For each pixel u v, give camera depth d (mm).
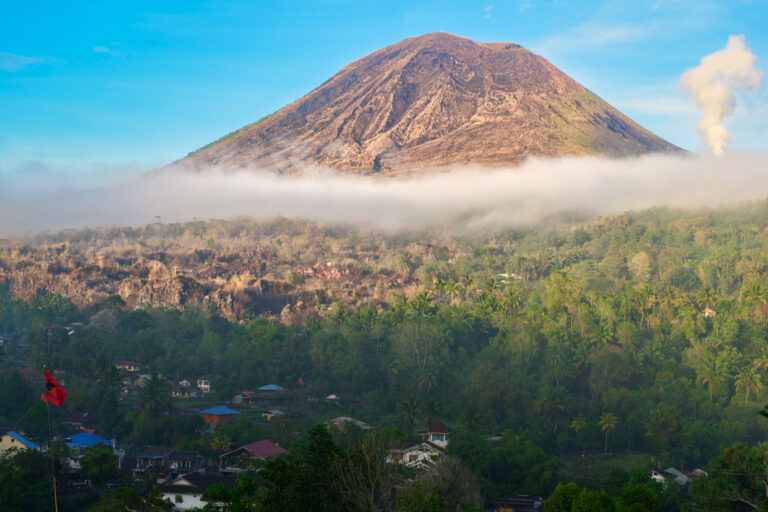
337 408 174875
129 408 159375
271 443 128125
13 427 145875
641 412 156250
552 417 156500
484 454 115188
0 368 193375
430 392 182625
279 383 194875
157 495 82312
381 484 59344
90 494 106688
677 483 114688
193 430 145125
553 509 65375
